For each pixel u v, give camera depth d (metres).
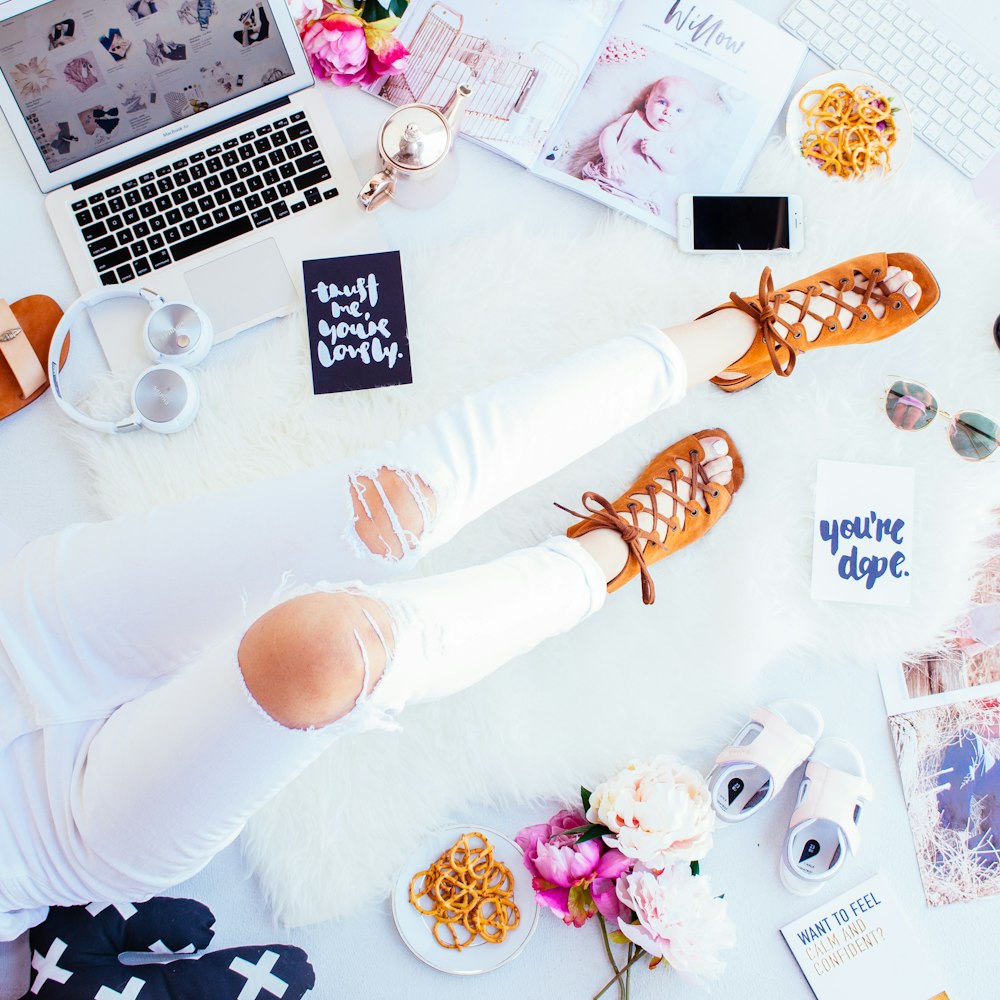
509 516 1.12
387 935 1.07
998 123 1.12
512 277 1.12
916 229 1.13
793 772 1.11
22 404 1.07
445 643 0.66
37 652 0.68
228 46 1.03
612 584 1.01
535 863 1.01
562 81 1.10
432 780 1.07
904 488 1.12
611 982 1.03
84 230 1.06
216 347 1.10
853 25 1.11
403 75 1.11
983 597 1.12
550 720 1.09
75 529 0.72
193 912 1.00
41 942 0.92
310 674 0.54
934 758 1.10
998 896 1.08
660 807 0.96
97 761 0.65
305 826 1.05
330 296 1.08
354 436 1.11
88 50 1.01
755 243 1.12
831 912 1.08
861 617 1.11
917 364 1.13
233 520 0.68
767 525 1.11
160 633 0.69
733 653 1.09
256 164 1.07
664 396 0.84
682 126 1.11
